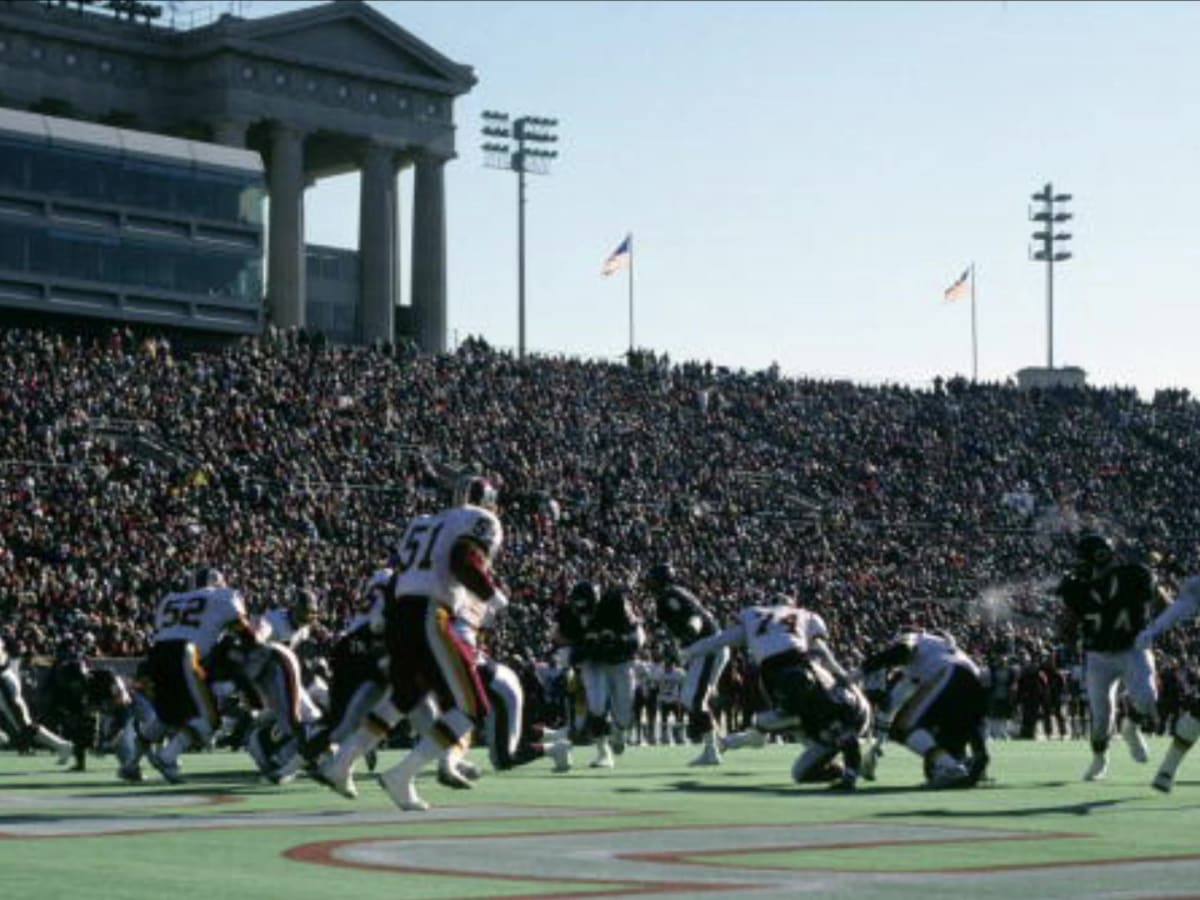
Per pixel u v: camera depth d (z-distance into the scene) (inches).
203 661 713.6
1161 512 2940.5
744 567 2196.1
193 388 2230.6
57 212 2652.6
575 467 2407.7
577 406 2645.2
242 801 605.6
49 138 2642.7
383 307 3577.8
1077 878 367.9
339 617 1601.9
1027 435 3070.9
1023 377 3757.4
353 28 3531.0
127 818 518.0
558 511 2185.0
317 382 2391.7
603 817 530.3
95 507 1763.0
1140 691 764.0
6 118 2608.3
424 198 3678.6
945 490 2783.0
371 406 2383.1
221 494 1903.3
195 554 1692.9
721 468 2615.7
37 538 1636.3
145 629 1494.8
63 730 941.2
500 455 2379.4
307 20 3427.7
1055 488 2901.1
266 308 3319.4
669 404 2770.7
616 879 360.5
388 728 538.0
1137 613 759.1
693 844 437.4
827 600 2111.2
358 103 3553.2
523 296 3348.9
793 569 2250.2
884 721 739.4
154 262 2751.0
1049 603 2444.6
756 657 711.1
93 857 405.7
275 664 702.5
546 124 3388.3
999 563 2546.8
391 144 3597.4
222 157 2827.3
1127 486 2999.5
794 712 693.3
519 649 1576.0
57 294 2652.6
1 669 879.1
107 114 3336.6
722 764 941.2
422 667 519.5
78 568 1587.1
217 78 3366.1
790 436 2797.7
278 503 1955.0
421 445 2337.6
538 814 541.6
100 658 1350.9
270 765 704.4
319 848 422.3
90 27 3289.9
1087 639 771.4
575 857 403.5
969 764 701.3
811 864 391.9
